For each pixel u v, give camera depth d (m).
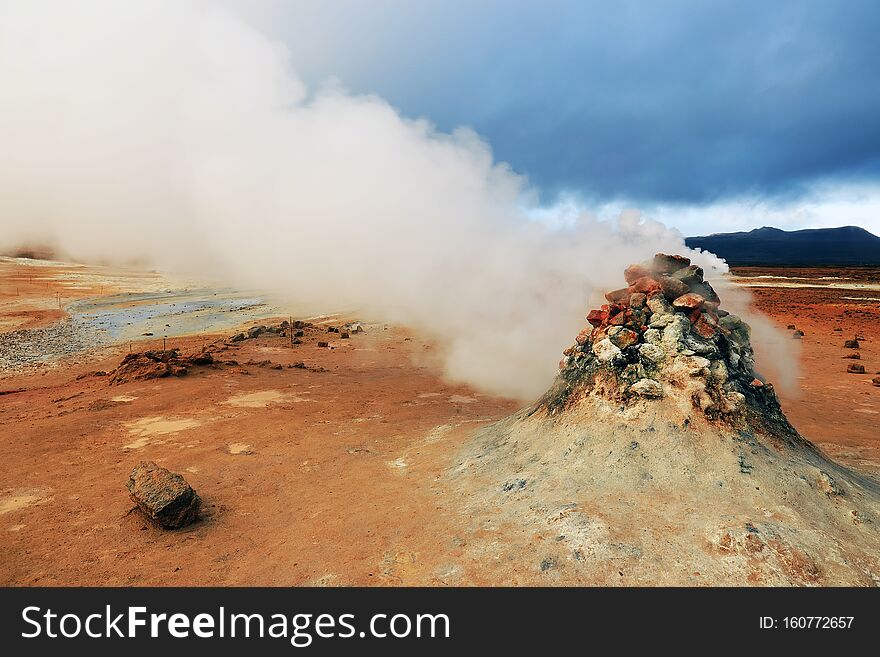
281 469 9.72
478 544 6.44
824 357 22.61
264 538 7.18
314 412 13.79
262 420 12.92
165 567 6.46
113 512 7.93
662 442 7.43
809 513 6.31
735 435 7.39
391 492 8.45
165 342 27.34
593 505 6.66
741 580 5.39
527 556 6.01
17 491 8.72
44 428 12.05
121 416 13.14
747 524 5.98
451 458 9.70
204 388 15.89
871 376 18.88
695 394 7.79
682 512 6.36
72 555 6.74
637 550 5.82
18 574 6.32
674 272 9.64
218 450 10.75
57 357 23.73
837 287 66.50
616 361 8.55
